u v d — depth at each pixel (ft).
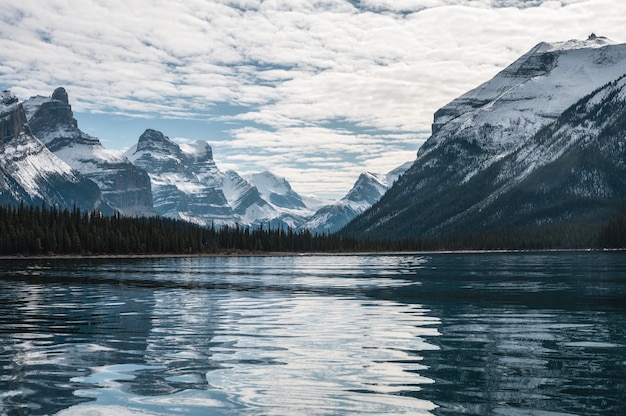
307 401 76.48
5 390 81.87
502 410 72.69
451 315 168.86
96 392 80.64
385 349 112.16
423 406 74.33
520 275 377.71
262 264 650.43
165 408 73.56
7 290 270.67
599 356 104.83
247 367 95.86
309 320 158.40
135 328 142.92
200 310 185.26
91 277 379.14
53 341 122.83
